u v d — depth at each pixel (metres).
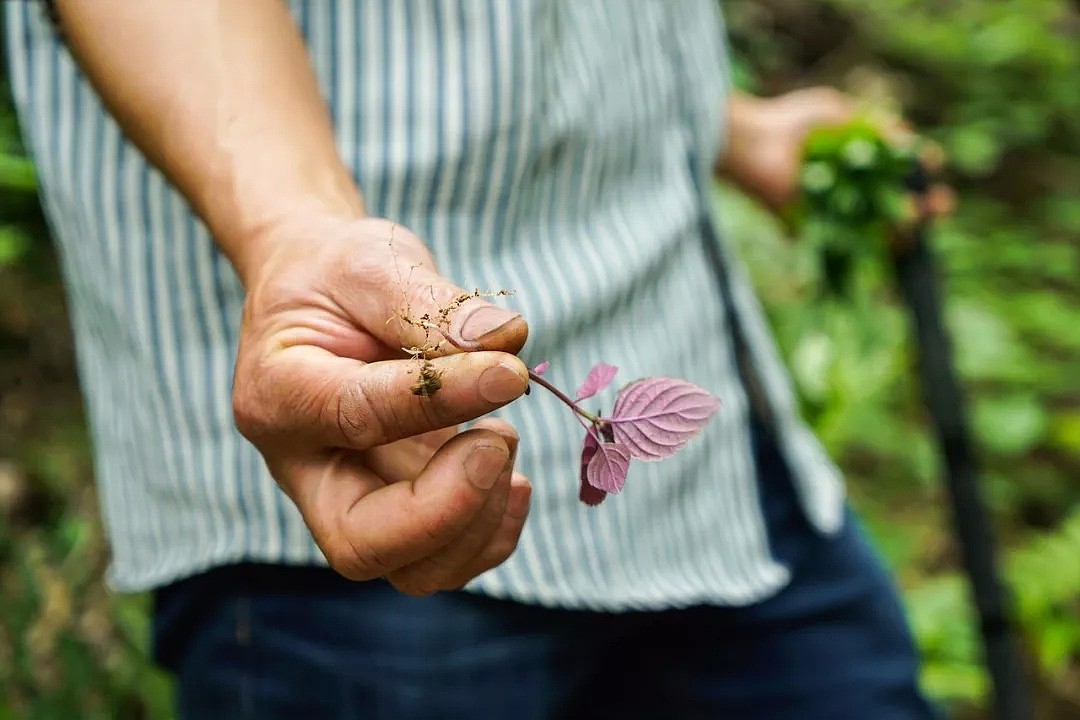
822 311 1.06
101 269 0.62
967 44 2.12
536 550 0.62
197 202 0.52
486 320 0.45
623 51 0.67
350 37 0.60
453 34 0.60
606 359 0.65
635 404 0.49
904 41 2.14
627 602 0.64
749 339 0.78
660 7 0.72
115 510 0.66
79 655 0.92
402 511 0.46
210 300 0.60
